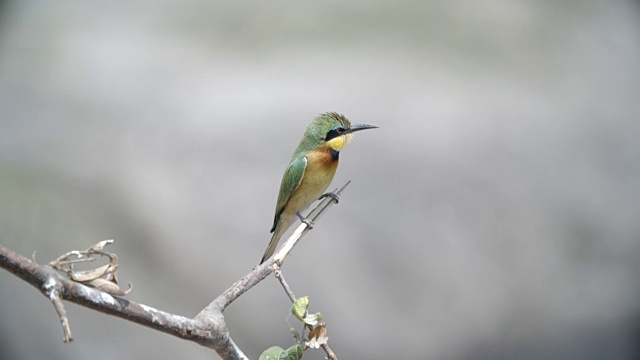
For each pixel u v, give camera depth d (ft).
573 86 46.85
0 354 37.68
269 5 52.01
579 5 53.88
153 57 47.80
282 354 14.89
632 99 47.21
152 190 41.73
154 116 44.37
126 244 40.29
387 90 44.73
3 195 40.83
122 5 53.06
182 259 40.22
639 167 44.42
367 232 40.57
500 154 42.57
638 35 52.70
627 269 42.57
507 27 50.52
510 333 40.32
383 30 50.03
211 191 41.86
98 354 37.91
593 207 42.73
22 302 38.27
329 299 39.29
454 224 40.93
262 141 43.14
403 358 39.17
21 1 53.47
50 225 40.45
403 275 39.93
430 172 41.65
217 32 50.37
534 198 42.09
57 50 48.57
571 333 41.11
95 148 43.27
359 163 41.93
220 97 45.01
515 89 45.65
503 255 40.91
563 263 41.50
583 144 44.14
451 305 39.91
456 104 44.09
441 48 48.67
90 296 11.78
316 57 47.52
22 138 43.78
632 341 42.01
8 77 47.06
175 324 13.07
